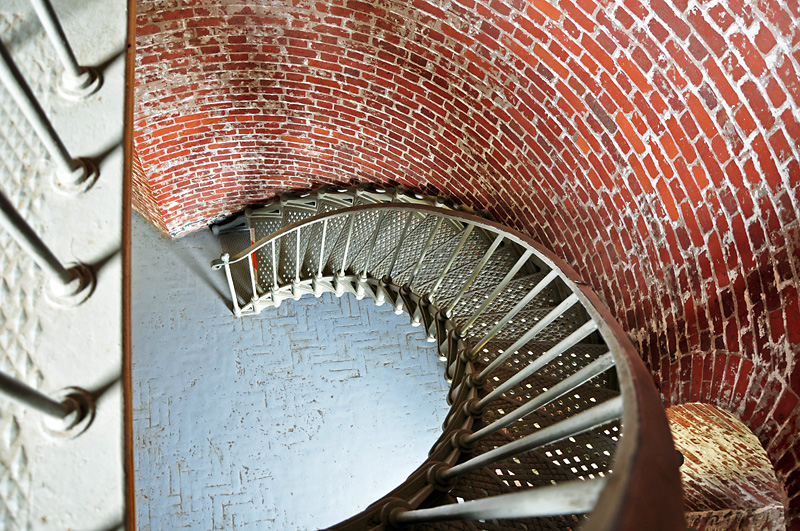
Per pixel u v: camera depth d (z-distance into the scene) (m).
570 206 5.37
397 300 5.89
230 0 5.02
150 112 6.00
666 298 4.41
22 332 1.60
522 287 5.43
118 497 1.47
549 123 5.07
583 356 4.61
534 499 1.41
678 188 4.12
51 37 1.70
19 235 1.38
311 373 7.29
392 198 7.03
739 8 3.22
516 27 4.62
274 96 6.16
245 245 8.11
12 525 1.43
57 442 1.50
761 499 4.60
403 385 7.34
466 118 5.76
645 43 3.89
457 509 1.91
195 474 6.58
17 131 1.80
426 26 5.06
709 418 4.09
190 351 7.27
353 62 5.68
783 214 3.30
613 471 1.22
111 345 1.61
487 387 4.03
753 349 3.43
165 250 7.91
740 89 3.42
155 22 5.09
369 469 6.84
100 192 1.76
